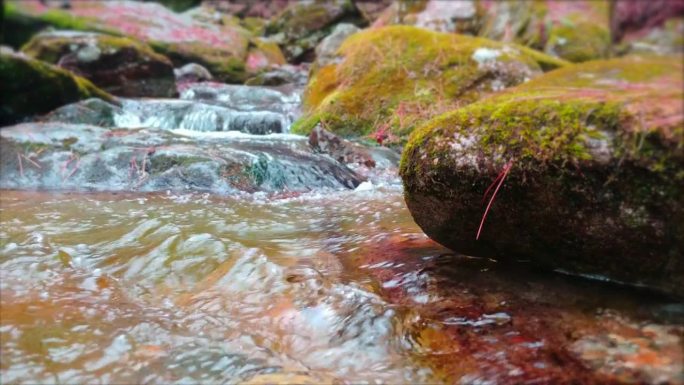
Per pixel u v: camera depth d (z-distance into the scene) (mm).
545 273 2029
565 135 1701
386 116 6242
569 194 1728
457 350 1594
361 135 6195
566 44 8180
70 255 2578
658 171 1534
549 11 8938
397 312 1817
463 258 2270
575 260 1904
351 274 2234
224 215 3447
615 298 1774
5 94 6965
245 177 4465
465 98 6301
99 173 4621
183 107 7820
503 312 1771
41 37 9773
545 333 1625
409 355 1599
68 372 1572
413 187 2096
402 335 1694
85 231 2996
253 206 3754
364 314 1822
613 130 1624
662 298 1736
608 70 1891
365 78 6719
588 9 8656
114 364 1613
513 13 9688
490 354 1553
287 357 1640
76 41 9562
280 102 9586
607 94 1742
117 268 2422
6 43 12484
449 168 1943
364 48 7160
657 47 1724
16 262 2465
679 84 1609
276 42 16375
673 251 1629
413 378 1493
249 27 19062
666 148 1513
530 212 1854
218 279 2250
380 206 3670
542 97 1895
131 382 1529
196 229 3061
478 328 1693
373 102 6398
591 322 1650
